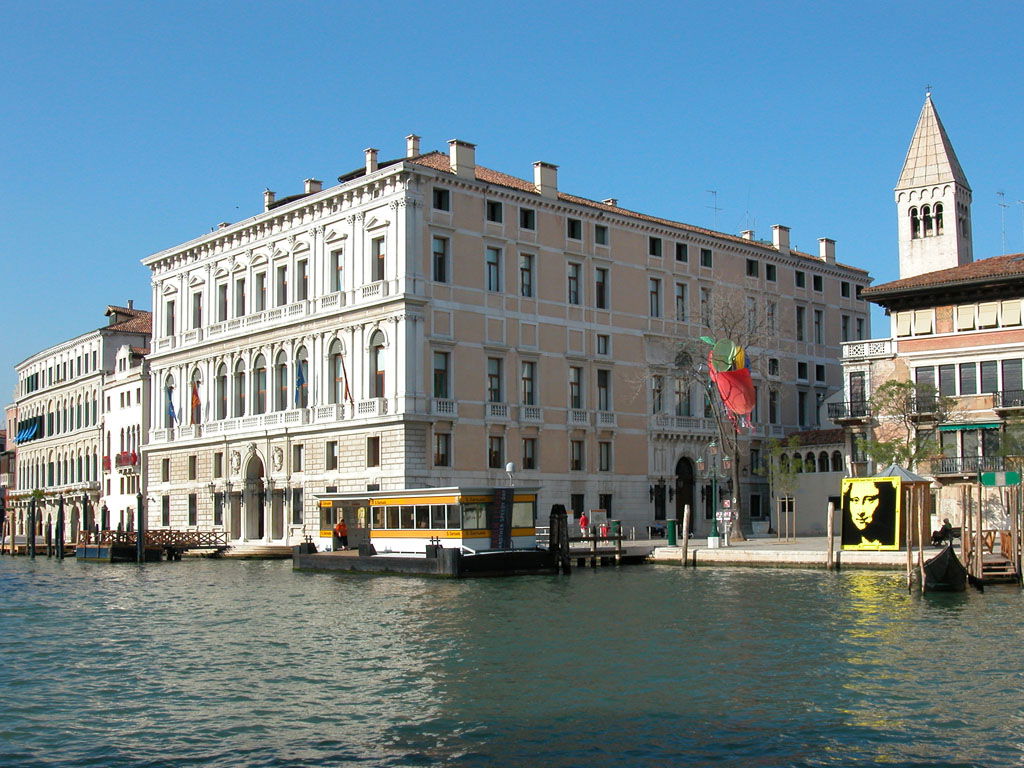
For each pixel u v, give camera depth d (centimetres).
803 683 2009
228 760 1602
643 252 6234
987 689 1931
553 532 4222
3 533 10175
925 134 6391
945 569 3216
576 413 5809
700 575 3991
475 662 2261
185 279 6675
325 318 5578
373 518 4619
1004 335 5103
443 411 5250
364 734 1719
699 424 6406
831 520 4019
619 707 1853
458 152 5419
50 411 9456
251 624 2909
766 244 7112
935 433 5156
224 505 6222
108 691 2061
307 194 5981
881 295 5350
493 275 5544
